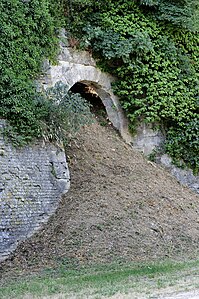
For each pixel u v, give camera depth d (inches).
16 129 518.3
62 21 642.8
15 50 544.1
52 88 560.4
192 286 316.5
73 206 533.0
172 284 332.2
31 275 424.5
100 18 682.8
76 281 379.2
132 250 479.8
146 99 700.0
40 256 468.8
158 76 703.7
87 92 746.2
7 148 502.6
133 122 716.7
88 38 660.1
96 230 496.1
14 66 538.6
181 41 741.3
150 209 566.6
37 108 537.3
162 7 718.5
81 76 660.1
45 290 348.5
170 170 708.7
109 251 471.2
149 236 512.7
